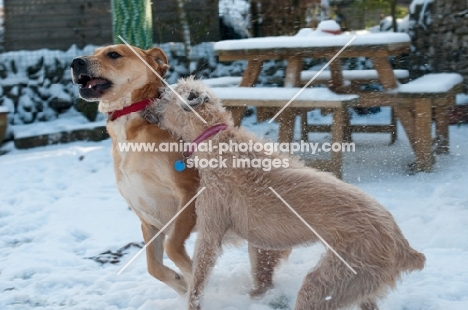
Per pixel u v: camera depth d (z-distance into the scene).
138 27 6.25
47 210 5.66
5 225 5.31
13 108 9.14
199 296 3.25
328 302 2.83
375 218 2.90
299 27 10.29
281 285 3.76
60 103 9.41
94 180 6.77
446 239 4.33
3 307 3.64
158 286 3.88
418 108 6.12
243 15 10.67
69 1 10.36
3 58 9.28
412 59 8.74
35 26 10.37
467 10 8.16
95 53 3.69
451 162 6.46
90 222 5.31
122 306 3.67
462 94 8.32
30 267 4.25
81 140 8.76
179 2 9.74
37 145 8.55
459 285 3.61
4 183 6.73
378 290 2.86
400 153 7.00
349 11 10.45
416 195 5.43
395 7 9.94
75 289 3.94
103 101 3.66
